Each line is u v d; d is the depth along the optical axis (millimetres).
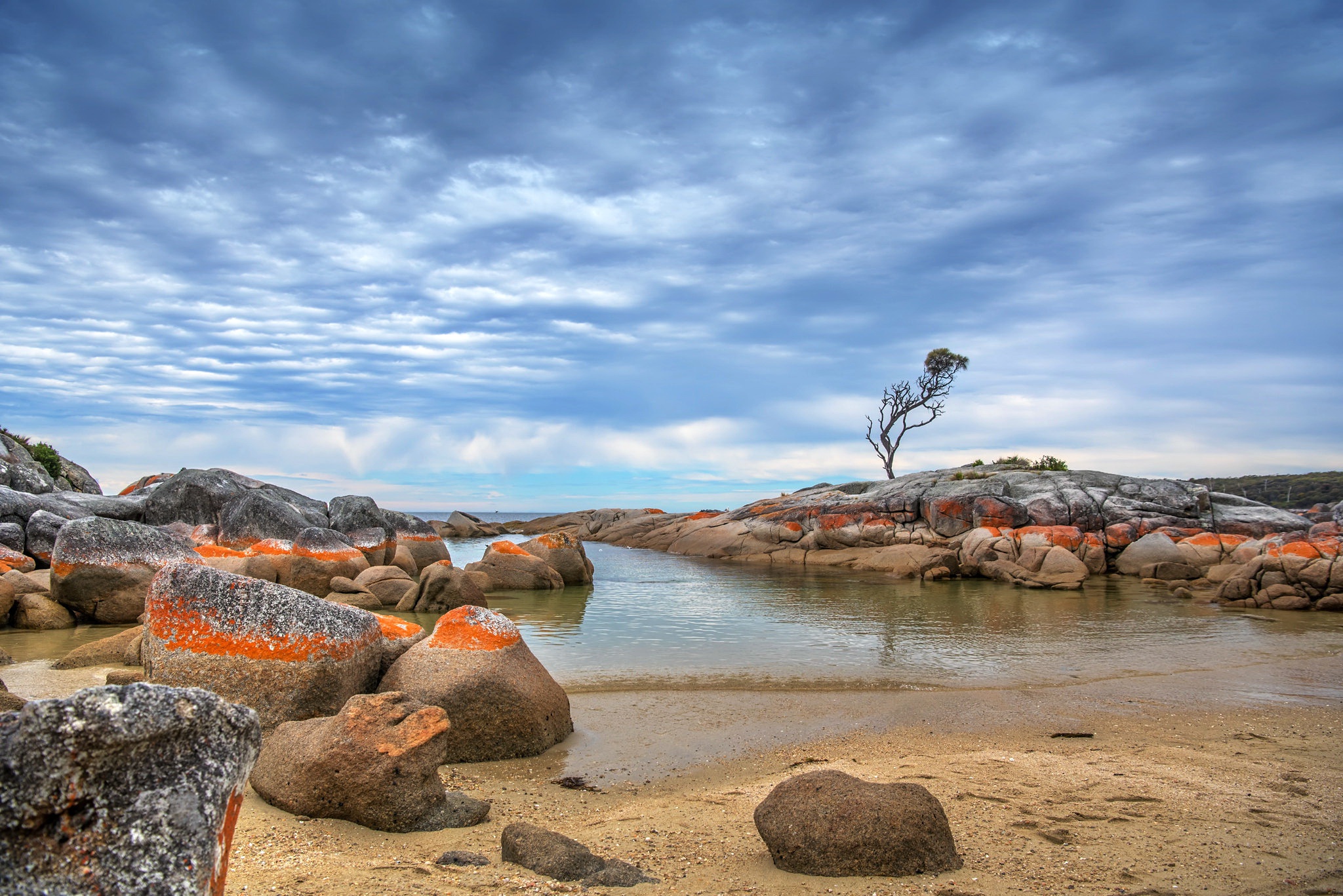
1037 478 36656
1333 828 6305
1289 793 7273
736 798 7355
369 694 6879
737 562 39531
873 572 33781
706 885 5180
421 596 19438
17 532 22938
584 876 5172
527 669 9203
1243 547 28141
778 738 9531
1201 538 30312
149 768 2477
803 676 12961
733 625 18516
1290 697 11648
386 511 32469
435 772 6578
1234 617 20500
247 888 4684
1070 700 11422
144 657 8578
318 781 6344
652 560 40969
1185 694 11812
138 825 2359
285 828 6051
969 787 7441
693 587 27703
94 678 11164
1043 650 15430
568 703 9906
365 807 6246
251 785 6895
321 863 5285
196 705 2615
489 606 21844
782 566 37125
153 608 8445
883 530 36875
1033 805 6891
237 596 8336
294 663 8125
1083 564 28938
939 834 5551
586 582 28375
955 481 38875
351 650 8508
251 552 22438
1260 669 13688
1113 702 11328
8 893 2156
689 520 51594
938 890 5105
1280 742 9328
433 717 6680
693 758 8773
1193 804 6914
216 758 2643
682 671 13312
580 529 62938
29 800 2238
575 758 8781
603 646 15586
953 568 31047
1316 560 22766
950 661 14250
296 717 8023
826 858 5375
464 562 36031
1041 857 5676
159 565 17422
